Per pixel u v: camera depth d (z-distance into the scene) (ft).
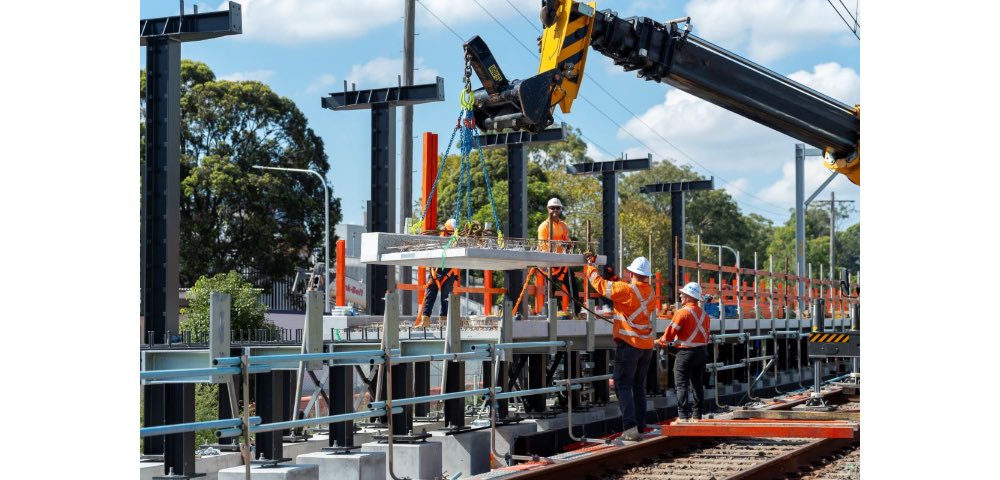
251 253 136.05
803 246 103.55
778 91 41.09
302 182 143.54
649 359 42.96
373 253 39.01
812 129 42.06
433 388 57.11
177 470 30.66
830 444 40.45
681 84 39.52
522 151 66.80
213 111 139.03
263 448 34.06
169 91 38.70
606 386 54.39
